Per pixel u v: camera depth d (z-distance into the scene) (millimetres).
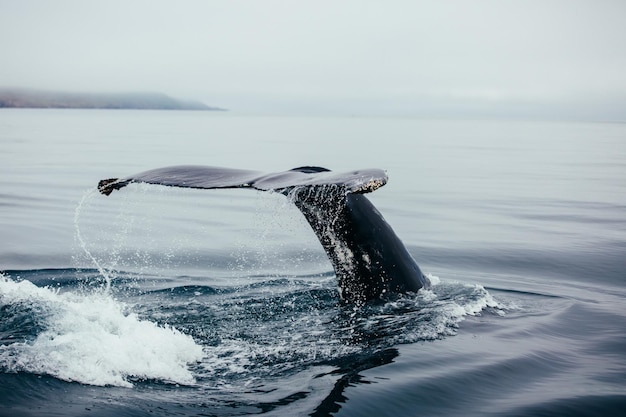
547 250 13836
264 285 9781
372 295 7645
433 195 23484
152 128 88625
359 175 5527
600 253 13586
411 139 70875
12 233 14625
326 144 53750
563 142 71875
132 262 12219
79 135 63781
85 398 5352
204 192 23016
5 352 6062
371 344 6688
